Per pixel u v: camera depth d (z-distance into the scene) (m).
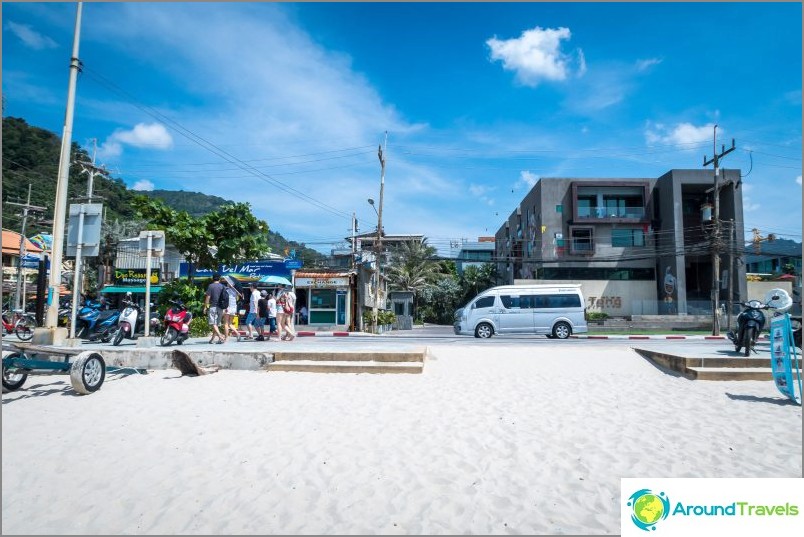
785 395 7.89
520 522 3.60
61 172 12.09
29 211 32.41
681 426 6.16
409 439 5.57
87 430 5.86
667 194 41.50
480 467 4.71
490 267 57.84
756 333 10.41
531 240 47.25
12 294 34.94
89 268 31.98
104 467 4.66
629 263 42.16
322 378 9.28
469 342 17.05
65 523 3.56
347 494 4.07
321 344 13.36
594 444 5.41
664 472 4.58
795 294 38.62
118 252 27.84
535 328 19.83
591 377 9.62
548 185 43.56
